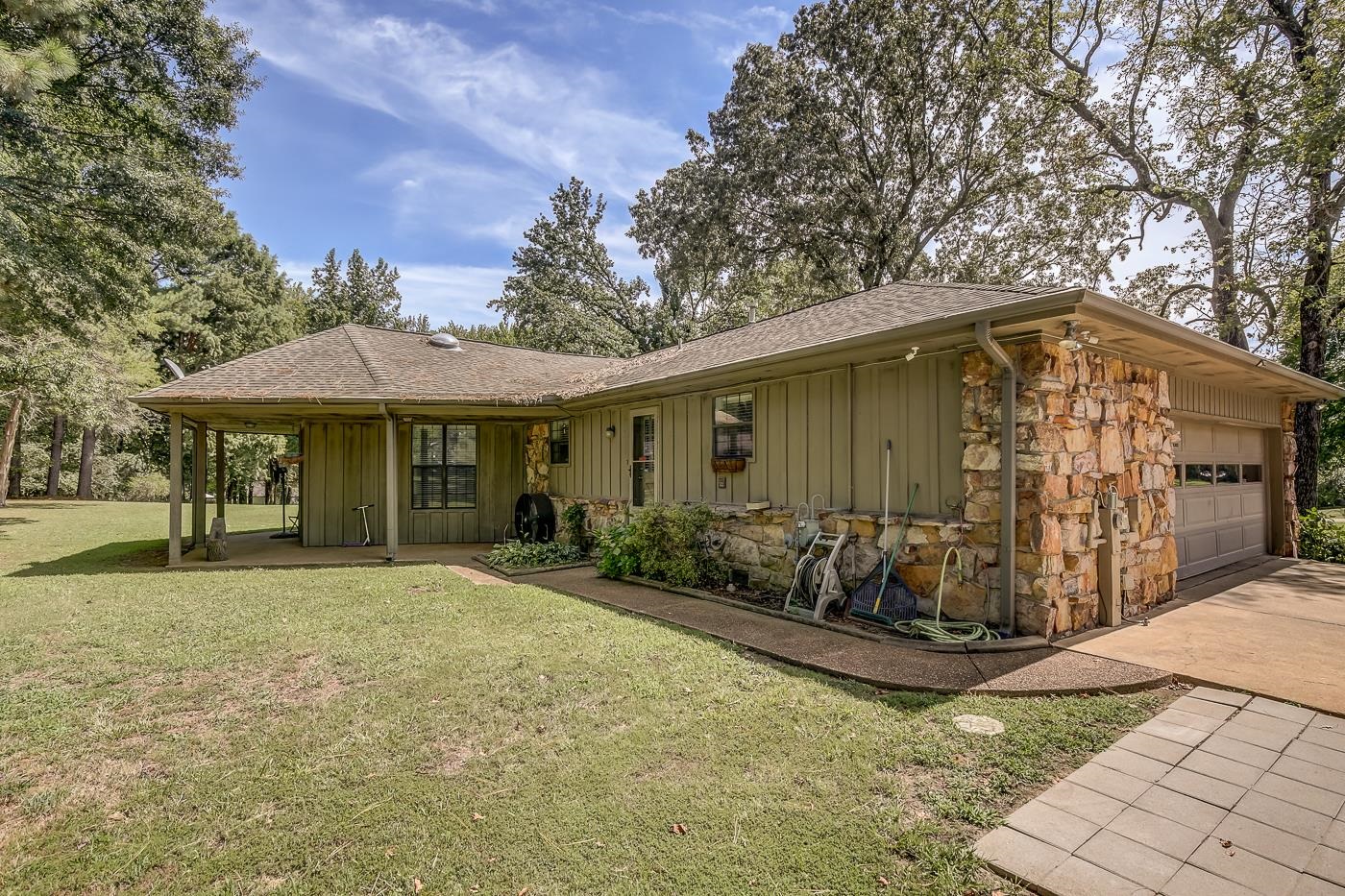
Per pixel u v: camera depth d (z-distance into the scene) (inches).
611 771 108.3
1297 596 242.4
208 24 482.9
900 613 198.1
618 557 283.1
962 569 193.6
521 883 81.0
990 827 91.8
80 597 242.7
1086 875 80.8
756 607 223.8
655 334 1084.5
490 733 123.3
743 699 139.3
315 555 369.7
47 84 239.1
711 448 291.0
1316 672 152.6
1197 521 290.0
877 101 689.0
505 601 236.2
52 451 862.5
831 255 744.3
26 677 154.2
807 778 105.7
